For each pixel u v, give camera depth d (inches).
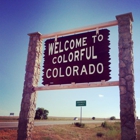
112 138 557.9
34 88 319.6
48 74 321.1
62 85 300.4
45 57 335.3
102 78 271.7
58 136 529.0
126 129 235.6
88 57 292.7
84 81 285.0
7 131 564.7
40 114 2231.8
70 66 304.8
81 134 621.3
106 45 283.6
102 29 294.8
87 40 302.7
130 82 250.8
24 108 311.6
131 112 238.5
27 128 298.5
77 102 692.1
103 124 899.4
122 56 266.2
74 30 316.5
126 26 276.8
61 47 324.5
